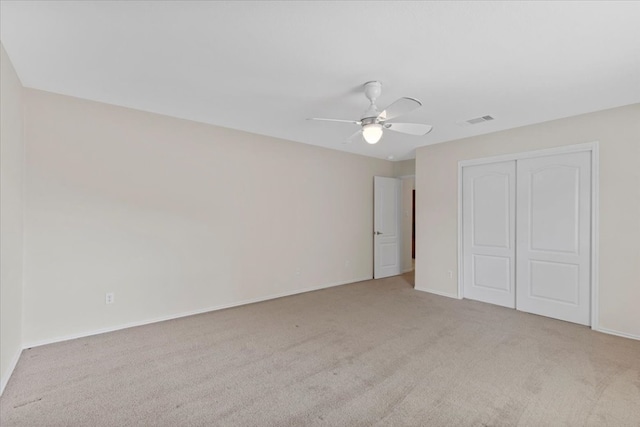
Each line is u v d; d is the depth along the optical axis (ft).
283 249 15.48
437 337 10.34
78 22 6.17
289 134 14.47
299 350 9.34
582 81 8.68
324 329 11.05
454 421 6.18
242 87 9.18
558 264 12.03
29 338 9.28
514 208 13.32
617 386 7.39
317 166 16.88
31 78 8.68
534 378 7.76
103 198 10.54
